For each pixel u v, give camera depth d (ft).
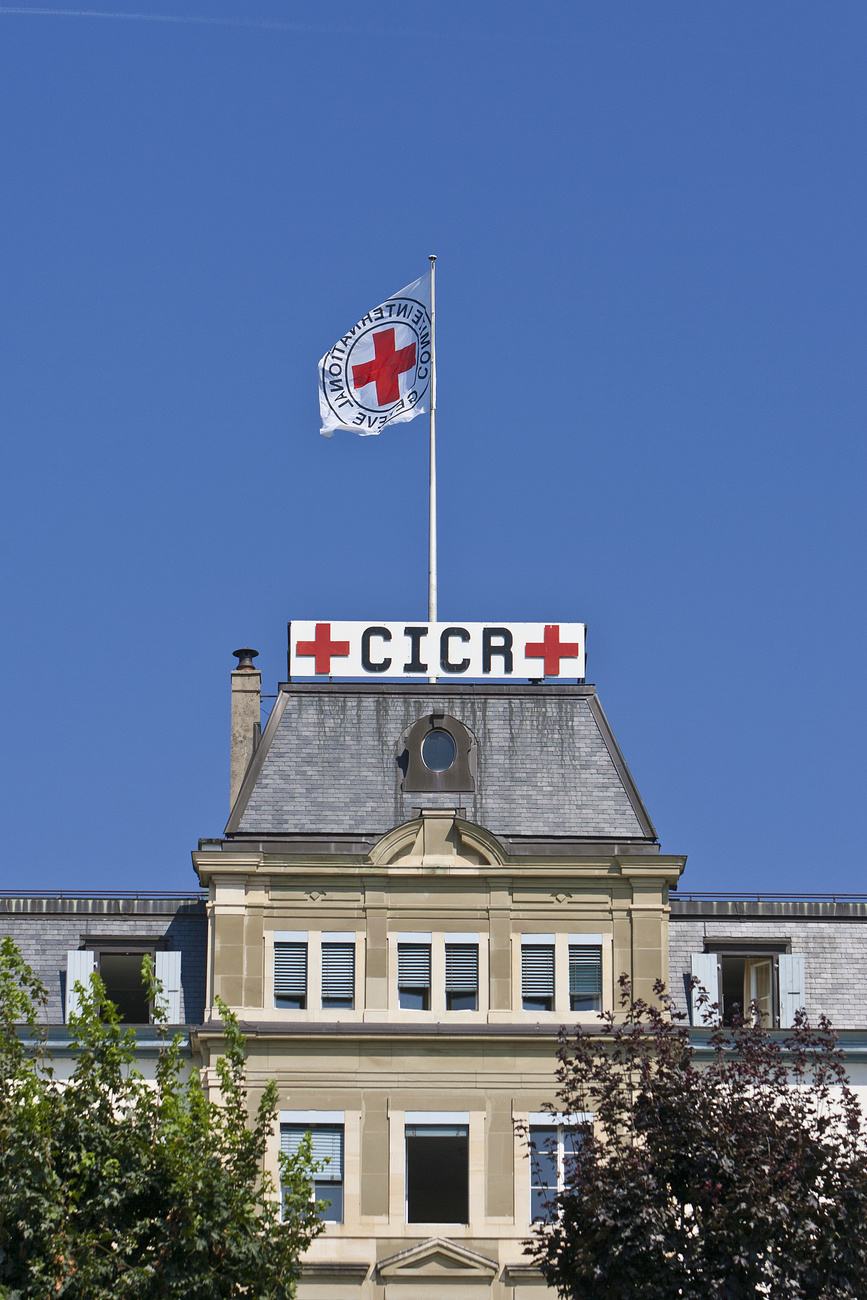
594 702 203.00
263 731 199.93
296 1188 150.30
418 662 204.64
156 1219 140.77
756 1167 143.02
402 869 188.85
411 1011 185.78
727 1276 140.87
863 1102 188.24
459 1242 178.70
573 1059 175.73
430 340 219.00
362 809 193.57
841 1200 142.51
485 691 202.59
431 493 211.82
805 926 200.64
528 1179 180.55
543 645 205.67
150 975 157.69
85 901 200.13
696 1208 144.46
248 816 192.13
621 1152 149.07
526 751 198.80
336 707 201.05
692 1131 146.20
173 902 200.54
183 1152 143.43
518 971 187.21
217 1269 142.10
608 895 189.67
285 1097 182.60
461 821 189.88
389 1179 180.55
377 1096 182.80
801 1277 140.15
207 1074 183.11
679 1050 154.10
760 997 197.98
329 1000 186.29
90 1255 136.67
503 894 188.96
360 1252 178.60
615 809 195.00
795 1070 154.81
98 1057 150.00
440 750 197.16
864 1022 194.08
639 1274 142.00
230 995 185.47
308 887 188.85
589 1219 143.74
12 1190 135.85
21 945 197.16
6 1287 135.03
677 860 189.37
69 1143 143.02
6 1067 144.77
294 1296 146.30
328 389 218.18
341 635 205.26
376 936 187.52
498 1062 183.83
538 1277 177.17
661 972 187.52
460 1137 182.39
